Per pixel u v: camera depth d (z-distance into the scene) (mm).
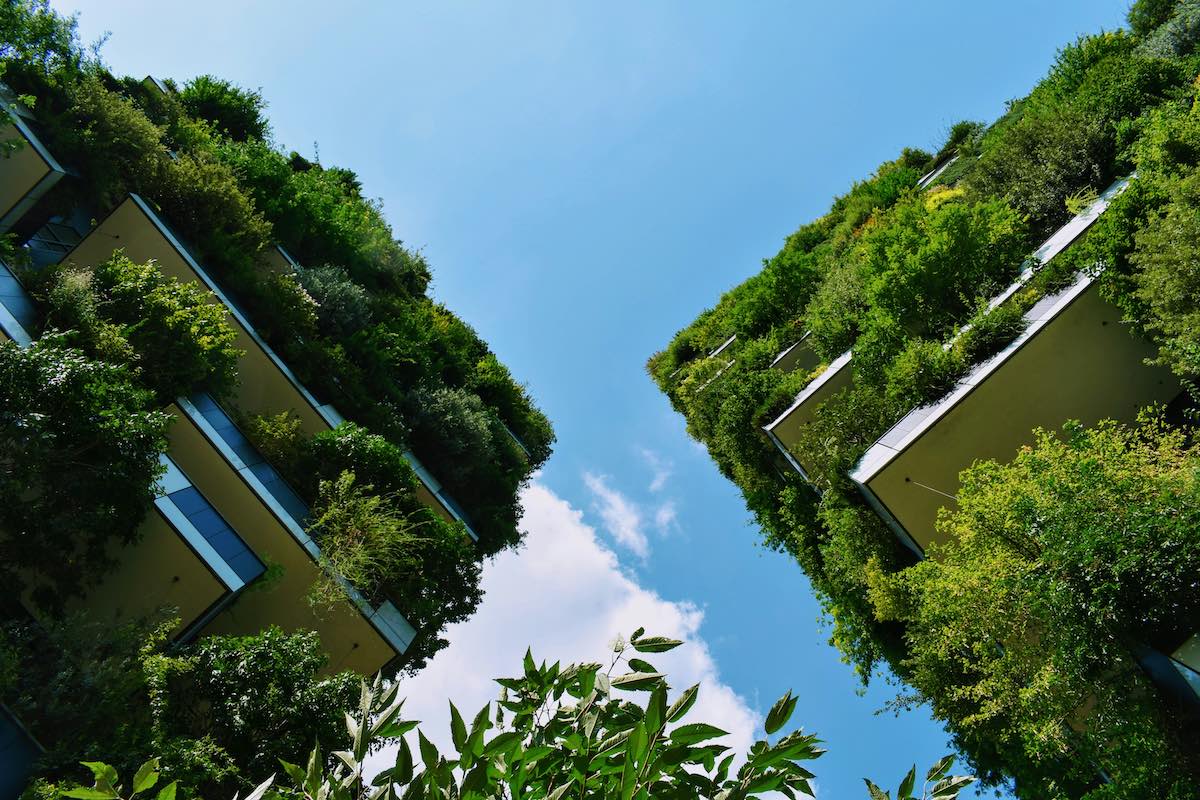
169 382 12477
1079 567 7066
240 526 12406
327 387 17922
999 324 11500
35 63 15539
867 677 15289
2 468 8430
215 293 15547
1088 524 6930
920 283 13805
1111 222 9516
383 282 26625
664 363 41969
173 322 12539
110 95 16969
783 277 26234
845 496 13289
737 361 24297
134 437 9727
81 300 11766
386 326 22594
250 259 17688
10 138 14383
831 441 13875
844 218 31562
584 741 2244
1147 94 12672
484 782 2020
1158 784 6645
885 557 12305
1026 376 10609
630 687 2381
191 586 10430
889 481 10828
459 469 21906
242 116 25969
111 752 7660
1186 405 10078
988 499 8242
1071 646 7102
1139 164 9656
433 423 21188
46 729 7770
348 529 13133
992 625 8008
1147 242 8398
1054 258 11508
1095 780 9445
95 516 9227
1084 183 13328
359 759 2139
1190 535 6344
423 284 31688
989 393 10695
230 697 9227
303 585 12289
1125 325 10297
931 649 9828
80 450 9188
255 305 17125
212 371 13711
